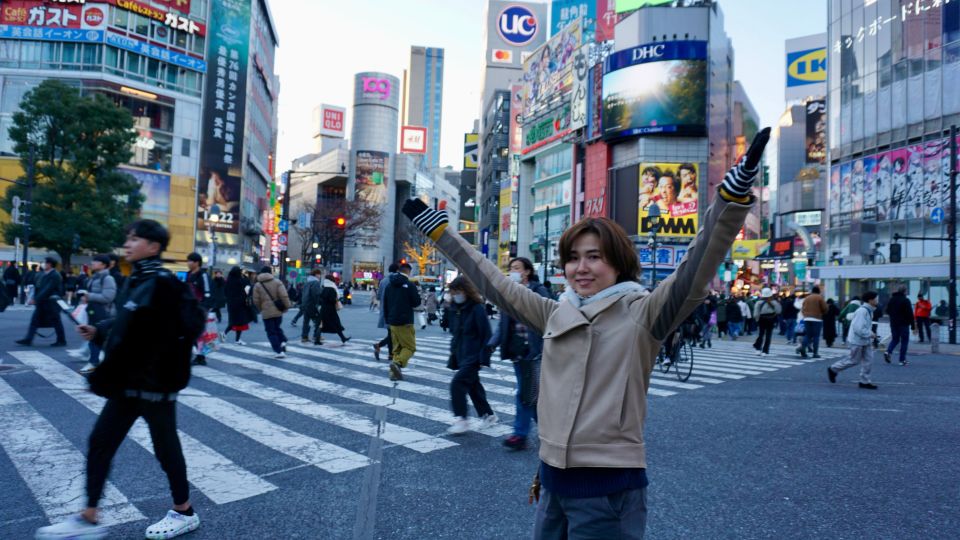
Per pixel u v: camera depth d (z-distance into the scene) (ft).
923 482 15.60
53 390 25.14
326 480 14.89
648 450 18.42
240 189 172.86
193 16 164.14
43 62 146.00
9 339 43.11
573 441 6.02
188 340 11.37
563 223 195.62
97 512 10.85
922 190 97.81
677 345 35.22
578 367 6.19
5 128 143.43
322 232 161.58
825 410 25.36
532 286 19.36
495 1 336.90
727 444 19.27
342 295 133.18
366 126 420.77
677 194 160.45
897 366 44.11
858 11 113.50
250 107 187.21
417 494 14.05
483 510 13.09
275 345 38.50
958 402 27.81
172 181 160.15
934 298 89.04
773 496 14.37
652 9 164.86
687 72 159.53
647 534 12.10
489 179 287.89
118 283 32.01
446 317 68.18
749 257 190.29
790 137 294.25
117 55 150.82
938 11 96.53
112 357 10.72
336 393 26.68
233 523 12.10
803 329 50.19
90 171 107.96
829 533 12.23
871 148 109.29
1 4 144.15
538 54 217.56
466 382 20.10
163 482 14.42
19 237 102.22
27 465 15.52
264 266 38.60
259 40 199.93
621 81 165.89
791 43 241.35
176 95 161.17
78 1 146.30
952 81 93.81
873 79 109.29
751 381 34.71
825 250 121.70
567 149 195.42
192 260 34.50
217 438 18.71
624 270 6.57
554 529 6.49
